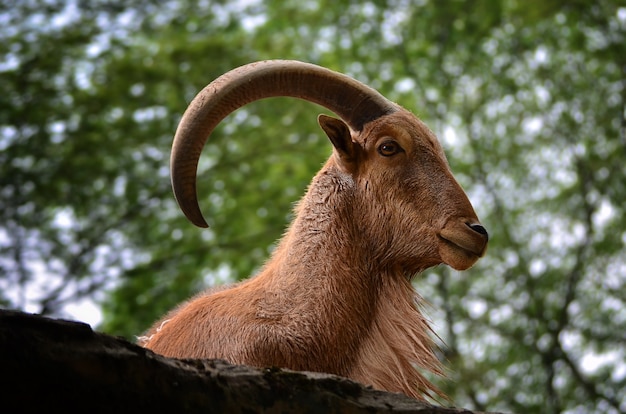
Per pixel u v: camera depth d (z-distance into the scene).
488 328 34.25
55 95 31.47
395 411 7.48
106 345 6.70
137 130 32.12
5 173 30.38
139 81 31.98
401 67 38.22
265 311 11.03
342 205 11.83
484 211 37.31
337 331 11.14
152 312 30.45
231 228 32.69
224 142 33.34
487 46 39.59
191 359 7.12
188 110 11.44
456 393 31.06
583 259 35.94
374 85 36.88
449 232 11.45
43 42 31.95
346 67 37.31
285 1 38.00
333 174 12.02
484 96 38.91
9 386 6.33
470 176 37.78
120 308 30.38
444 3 38.31
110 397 6.61
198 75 32.44
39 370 6.40
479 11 38.41
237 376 7.18
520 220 37.09
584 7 38.66
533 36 39.72
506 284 35.25
